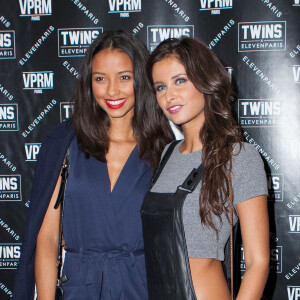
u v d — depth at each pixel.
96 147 1.47
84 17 1.99
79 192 1.42
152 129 1.50
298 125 1.95
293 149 1.96
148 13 1.96
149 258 1.20
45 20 2.00
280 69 1.94
